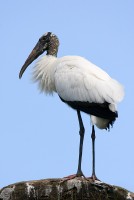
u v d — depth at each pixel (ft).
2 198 39.70
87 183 39.78
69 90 47.01
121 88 45.19
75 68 47.44
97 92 45.24
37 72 50.80
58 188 39.78
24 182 40.04
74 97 46.62
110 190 39.60
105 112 44.78
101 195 39.55
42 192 39.65
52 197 39.65
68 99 47.14
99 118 45.78
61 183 39.88
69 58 48.85
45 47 53.31
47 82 50.06
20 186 39.81
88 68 47.21
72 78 47.01
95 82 45.78
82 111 46.37
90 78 46.19
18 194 39.65
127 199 39.52
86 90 45.93
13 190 39.78
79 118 46.52
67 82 47.19
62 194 39.70
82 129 45.91
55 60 50.16
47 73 49.83
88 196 39.63
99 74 46.62
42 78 50.21
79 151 44.78
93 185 39.70
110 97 44.52
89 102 45.75
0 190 39.99
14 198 39.70
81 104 46.26
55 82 48.37
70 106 47.55
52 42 53.21
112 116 44.45
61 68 48.26
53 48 53.11
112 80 46.37
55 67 49.06
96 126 46.34
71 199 39.65
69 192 39.73
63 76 47.62
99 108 45.16
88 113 45.93
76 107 46.75
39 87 50.96
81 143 45.27
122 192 39.63
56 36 53.47
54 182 40.06
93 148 45.01
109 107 44.45
